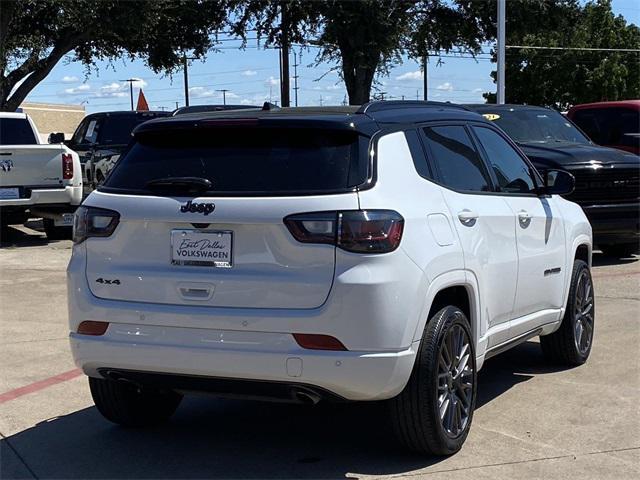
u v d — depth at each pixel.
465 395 5.00
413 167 4.80
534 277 6.03
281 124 4.53
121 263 4.62
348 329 4.18
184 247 4.45
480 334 5.21
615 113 15.38
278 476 4.62
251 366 4.27
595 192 11.37
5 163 13.61
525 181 6.26
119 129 17.11
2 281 10.93
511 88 54.50
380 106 4.97
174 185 4.54
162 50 30.08
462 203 5.11
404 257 4.35
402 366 4.34
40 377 6.61
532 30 33.34
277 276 4.27
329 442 5.15
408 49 32.53
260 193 4.37
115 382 5.13
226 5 31.09
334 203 4.25
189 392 4.57
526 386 6.30
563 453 4.90
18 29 24.91
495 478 4.53
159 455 4.99
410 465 4.73
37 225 17.47
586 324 6.95
